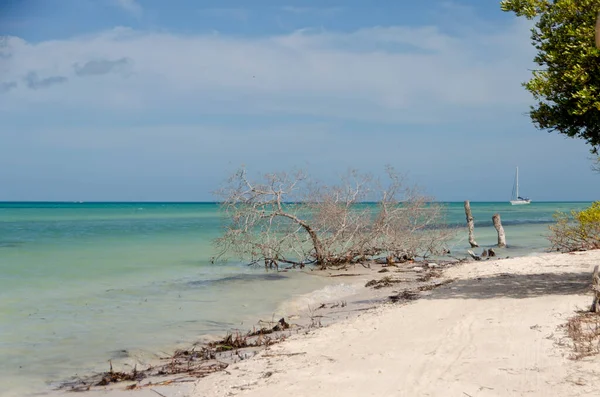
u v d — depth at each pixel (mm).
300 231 24188
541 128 12914
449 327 10281
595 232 25906
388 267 23281
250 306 15156
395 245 24906
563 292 13312
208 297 16531
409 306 12758
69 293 16953
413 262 24891
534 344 8781
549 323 10047
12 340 11406
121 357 10289
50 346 10984
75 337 11664
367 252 24625
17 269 22031
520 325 10023
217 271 22125
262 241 22984
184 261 25156
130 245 32469
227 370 8703
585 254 22625
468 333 9734
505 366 7789
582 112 11477
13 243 33438
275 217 22984
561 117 12508
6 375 9188
